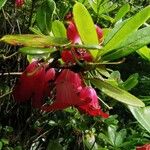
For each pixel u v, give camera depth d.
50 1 0.41
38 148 0.94
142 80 1.39
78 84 0.35
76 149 0.92
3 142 0.83
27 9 0.85
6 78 0.78
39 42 0.32
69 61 0.36
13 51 0.77
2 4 0.38
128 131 1.06
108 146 0.85
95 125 0.86
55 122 0.89
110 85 0.35
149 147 0.45
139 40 0.35
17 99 0.36
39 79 0.35
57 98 0.35
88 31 0.35
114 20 0.67
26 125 0.87
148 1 1.32
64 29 0.41
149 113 0.36
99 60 0.36
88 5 0.77
